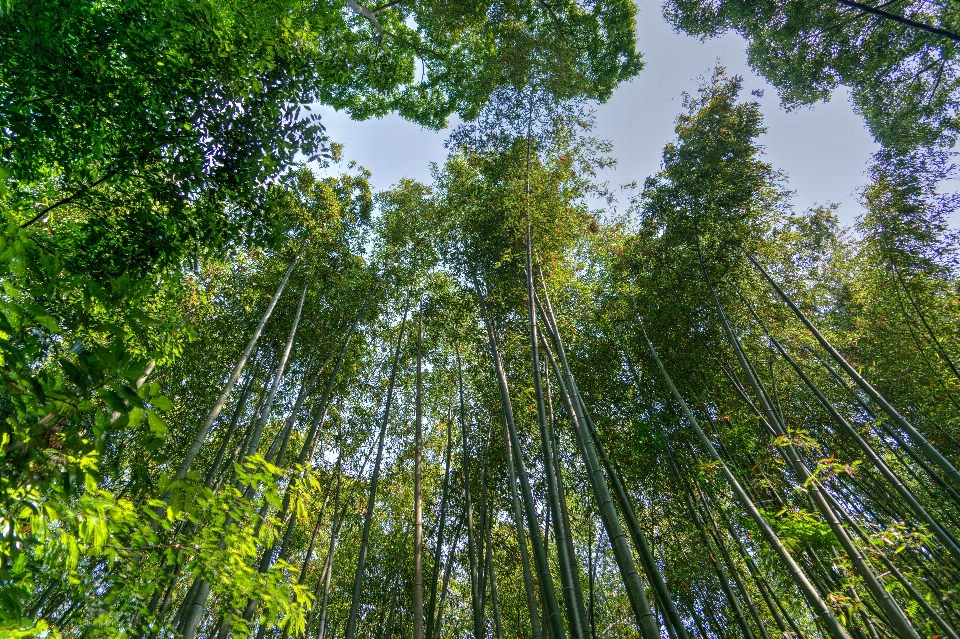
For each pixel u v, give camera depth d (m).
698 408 6.89
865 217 7.20
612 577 8.74
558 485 5.25
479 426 8.09
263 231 4.20
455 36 9.40
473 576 5.86
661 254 7.52
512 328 7.57
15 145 3.17
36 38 2.99
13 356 1.15
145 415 1.30
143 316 1.39
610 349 7.48
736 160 7.24
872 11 5.06
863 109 8.38
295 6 4.42
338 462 8.55
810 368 7.41
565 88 7.68
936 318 6.91
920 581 4.28
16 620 1.49
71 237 3.41
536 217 6.55
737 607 5.20
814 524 4.44
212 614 7.20
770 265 7.66
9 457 1.19
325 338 8.07
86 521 1.79
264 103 3.78
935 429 6.94
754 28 8.23
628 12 8.73
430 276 9.40
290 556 8.64
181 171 3.61
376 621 7.93
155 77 3.40
